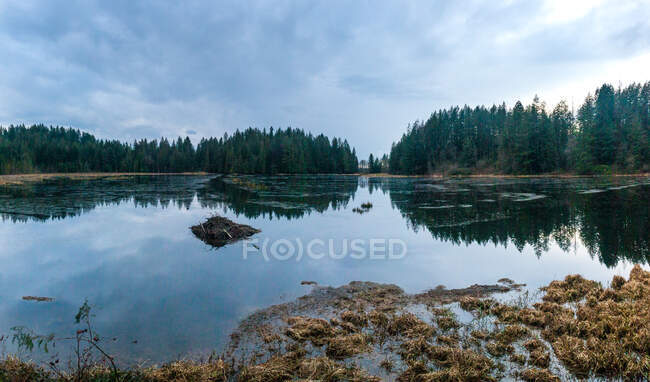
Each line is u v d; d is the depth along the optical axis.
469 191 40.19
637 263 11.59
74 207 26.22
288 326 7.15
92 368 5.38
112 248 14.25
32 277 10.57
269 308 8.12
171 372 5.30
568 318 6.91
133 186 49.75
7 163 93.81
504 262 12.07
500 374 5.40
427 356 5.91
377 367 5.63
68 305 8.38
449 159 101.31
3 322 7.39
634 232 16.09
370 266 11.66
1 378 4.96
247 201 31.30
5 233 17.09
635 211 21.94
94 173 112.88
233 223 17.28
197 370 5.35
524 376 5.31
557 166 73.88
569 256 12.67
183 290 9.41
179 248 14.28
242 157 118.12
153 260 12.48
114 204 28.50
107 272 11.04
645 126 77.69
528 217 20.92
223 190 43.72
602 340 6.20
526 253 13.23
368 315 7.62
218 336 6.73
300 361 5.68
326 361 5.59
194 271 11.15
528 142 75.69
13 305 8.37
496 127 100.06
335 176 101.12
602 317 6.98
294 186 53.28
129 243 15.16
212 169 126.81
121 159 125.88
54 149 114.75
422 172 99.94
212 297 8.88
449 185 52.62
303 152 120.31
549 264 11.80
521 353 5.98
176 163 126.56
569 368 5.53
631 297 8.17
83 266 11.72
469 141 96.69
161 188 46.25
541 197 31.47
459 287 9.63
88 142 128.88
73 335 6.76
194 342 6.49
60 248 14.23
